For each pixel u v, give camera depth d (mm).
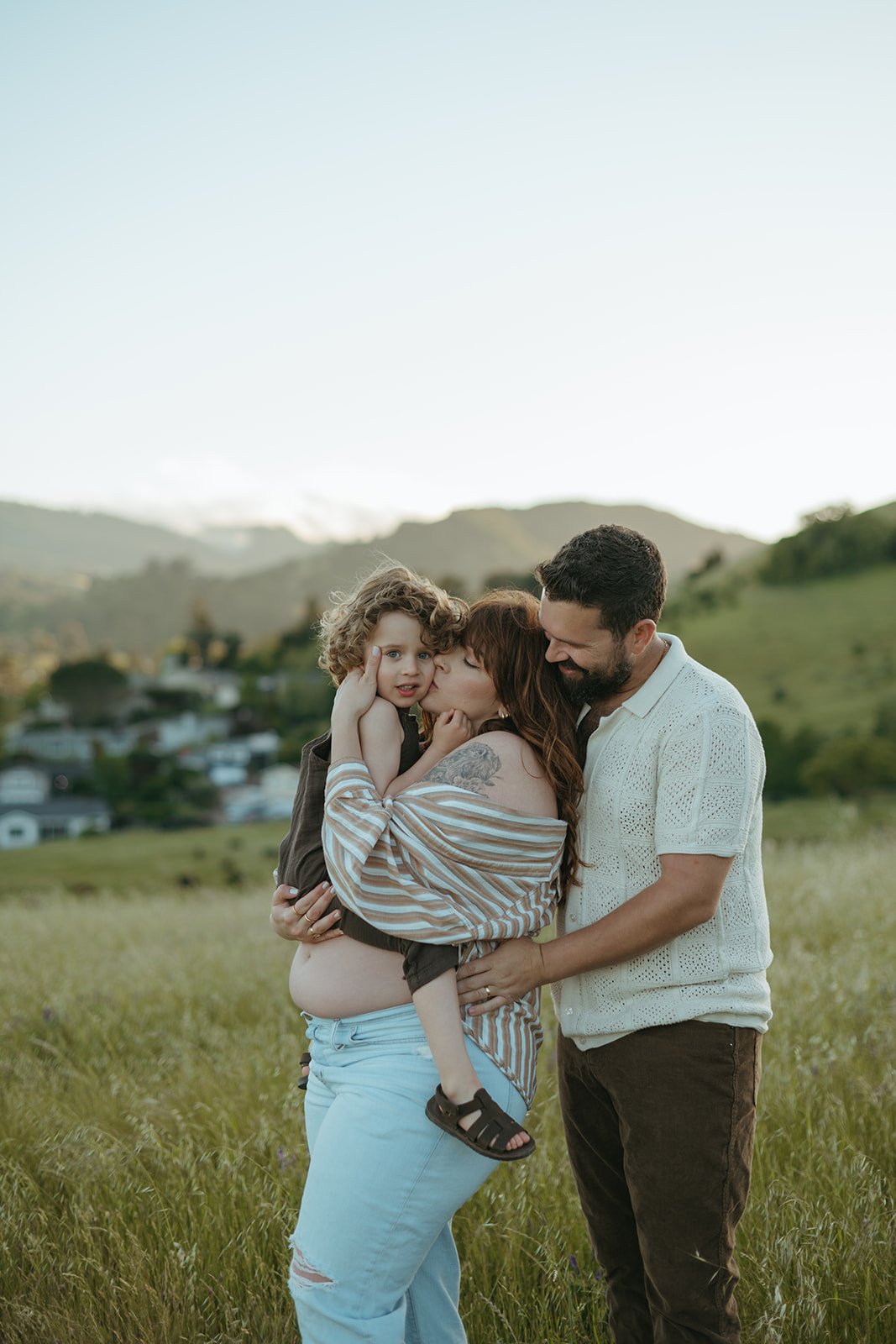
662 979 2303
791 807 49531
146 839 64500
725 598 80562
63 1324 2639
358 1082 2195
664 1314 2314
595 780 2379
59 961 7348
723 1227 2307
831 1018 4348
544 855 2254
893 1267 2645
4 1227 3021
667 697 2305
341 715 2332
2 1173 3314
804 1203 2816
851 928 6215
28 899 13250
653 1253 2322
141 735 119562
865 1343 2449
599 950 2219
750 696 63000
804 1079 3615
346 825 2180
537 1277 2811
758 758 2322
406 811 2188
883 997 4531
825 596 76938
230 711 120375
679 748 2246
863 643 67625
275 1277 2822
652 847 2330
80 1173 3309
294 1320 2639
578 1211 3064
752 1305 2619
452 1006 2141
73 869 55344
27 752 106812
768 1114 3453
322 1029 2318
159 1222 3029
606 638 2203
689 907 2197
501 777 2254
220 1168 3199
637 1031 2324
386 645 2340
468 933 2133
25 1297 2758
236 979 6109
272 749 105688
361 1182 2117
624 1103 2350
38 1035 5164
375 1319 2146
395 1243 2150
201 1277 2783
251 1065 4285
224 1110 3750
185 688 136500
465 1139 2061
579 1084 2521
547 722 2320
